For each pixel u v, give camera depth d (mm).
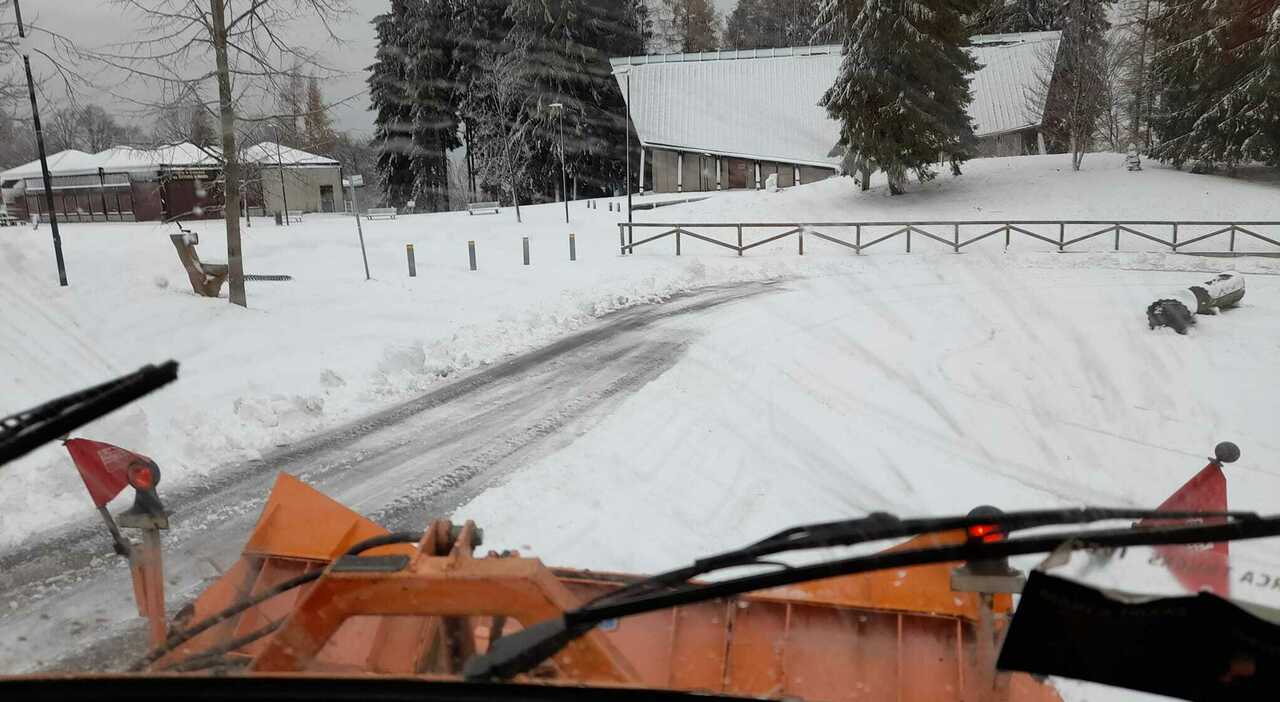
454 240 29984
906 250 24844
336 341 13391
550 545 5988
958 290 16969
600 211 39844
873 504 6344
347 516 3512
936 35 30469
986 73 39750
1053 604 1514
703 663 2895
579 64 54469
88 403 1589
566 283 19594
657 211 35031
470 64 61656
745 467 7367
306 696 1425
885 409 8836
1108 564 1475
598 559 5719
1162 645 1473
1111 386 9438
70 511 6883
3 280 15875
